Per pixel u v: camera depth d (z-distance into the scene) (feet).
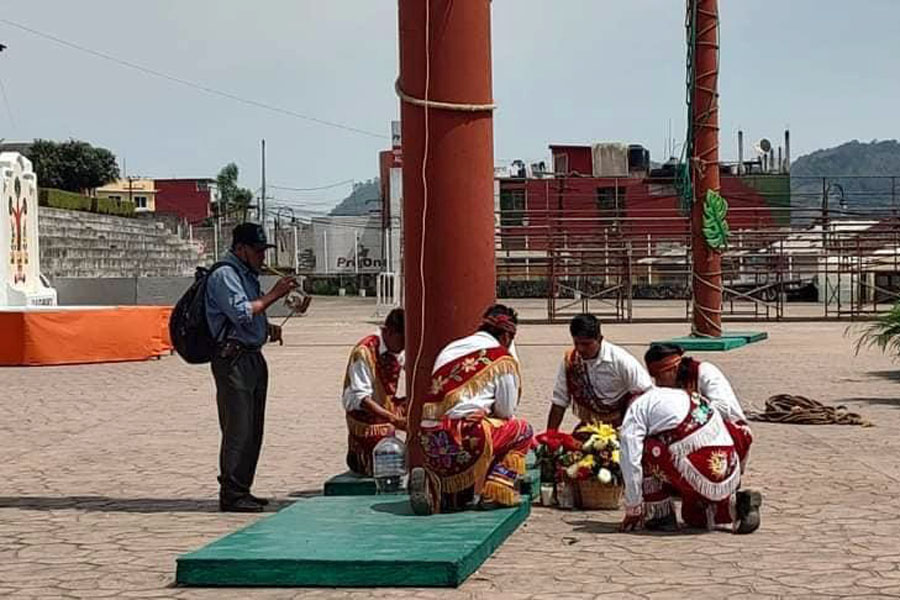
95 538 25.53
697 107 86.22
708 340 84.64
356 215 249.96
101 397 57.57
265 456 37.81
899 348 61.93
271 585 20.68
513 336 25.70
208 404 54.13
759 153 220.64
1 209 99.91
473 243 27.53
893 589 19.98
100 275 175.63
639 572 21.26
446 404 24.79
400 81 27.94
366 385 29.55
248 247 28.68
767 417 44.04
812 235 144.97
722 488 24.50
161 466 36.27
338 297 230.07
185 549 24.32
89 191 227.81
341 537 22.40
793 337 100.48
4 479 34.01
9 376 69.92
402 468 28.55
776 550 22.95
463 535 22.40
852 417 43.29
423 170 27.53
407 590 20.22
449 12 27.35
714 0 85.81
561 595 19.74
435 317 27.55
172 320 28.45
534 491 27.99
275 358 83.10
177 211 281.74
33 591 20.99
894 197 189.88
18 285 102.73
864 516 26.40
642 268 161.89
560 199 176.04
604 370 27.32
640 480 24.57
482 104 27.55
